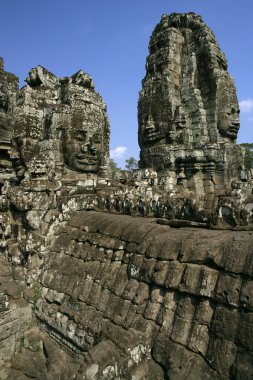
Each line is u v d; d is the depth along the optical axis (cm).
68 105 691
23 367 417
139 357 267
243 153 1397
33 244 506
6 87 1142
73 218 562
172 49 1457
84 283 416
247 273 255
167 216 451
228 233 329
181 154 1346
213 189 1309
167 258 331
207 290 273
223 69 1478
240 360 224
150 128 1450
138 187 775
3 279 515
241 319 239
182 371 248
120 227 443
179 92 1473
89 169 711
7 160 1123
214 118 1376
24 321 465
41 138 714
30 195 531
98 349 259
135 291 341
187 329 270
